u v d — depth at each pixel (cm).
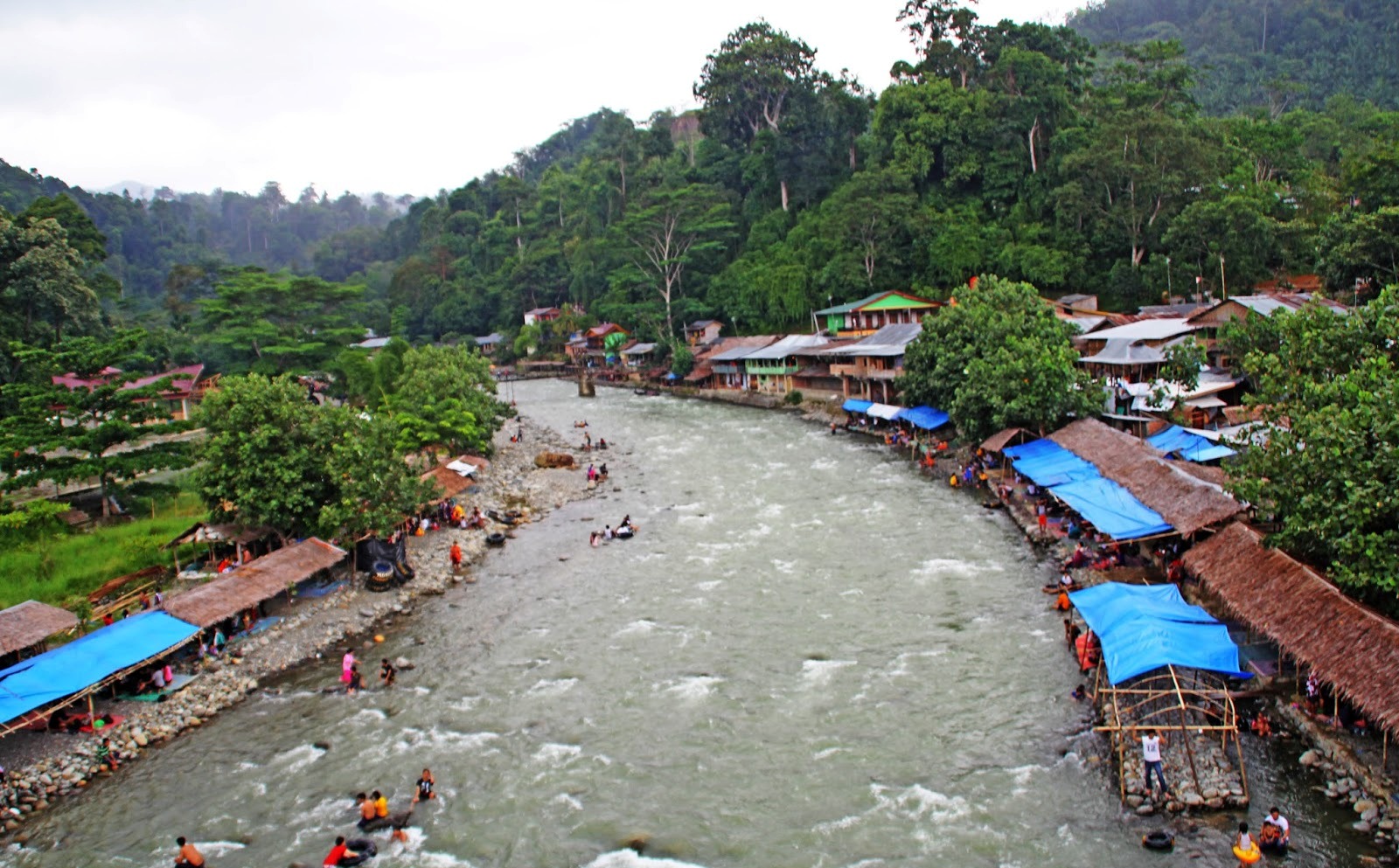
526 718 3066
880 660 3266
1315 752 2377
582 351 15312
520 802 2578
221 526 4559
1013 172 10375
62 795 2803
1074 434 4997
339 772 2822
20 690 3042
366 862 2364
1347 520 2509
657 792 2577
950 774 2538
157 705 3297
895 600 3806
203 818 2628
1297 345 3566
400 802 2633
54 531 5019
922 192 11075
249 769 2877
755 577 4241
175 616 3606
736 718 2950
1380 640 2280
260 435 4516
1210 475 4006
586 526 5406
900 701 2961
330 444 4766
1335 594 2505
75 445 5019
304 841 2486
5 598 4150
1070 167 9319
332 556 4291
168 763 2953
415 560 4806
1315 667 2367
